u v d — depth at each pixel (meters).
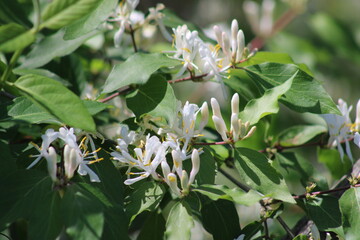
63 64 1.04
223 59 0.96
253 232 0.95
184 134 0.93
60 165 0.91
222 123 0.92
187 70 0.99
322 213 0.95
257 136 1.03
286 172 1.01
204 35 1.02
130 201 0.92
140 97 0.94
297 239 0.93
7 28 0.86
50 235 0.87
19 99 0.92
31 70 0.99
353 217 0.93
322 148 1.03
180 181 0.93
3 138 0.95
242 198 0.90
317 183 1.00
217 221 0.96
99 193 0.89
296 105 0.94
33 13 1.00
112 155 0.93
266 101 0.93
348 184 0.98
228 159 1.01
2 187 0.88
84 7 0.87
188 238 0.90
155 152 0.93
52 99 0.88
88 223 0.87
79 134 0.93
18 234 1.01
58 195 0.88
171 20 1.03
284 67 0.95
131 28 1.02
